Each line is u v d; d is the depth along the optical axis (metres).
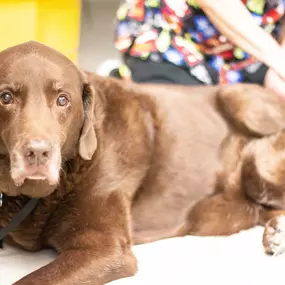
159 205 1.06
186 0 1.43
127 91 1.06
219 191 1.13
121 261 0.91
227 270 0.97
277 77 1.43
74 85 0.89
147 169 1.03
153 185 1.04
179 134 1.08
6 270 0.94
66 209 0.94
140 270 0.95
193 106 1.12
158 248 1.05
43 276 0.84
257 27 1.35
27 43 0.89
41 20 1.68
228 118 1.15
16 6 1.59
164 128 1.06
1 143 0.87
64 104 0.88
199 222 1.11
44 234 0.97
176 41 1.45
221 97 1.15
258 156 1.15
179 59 1.44
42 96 0.85
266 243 1.04
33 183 0.87
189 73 1.46
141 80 1.46
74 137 0.91
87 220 0.93
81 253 0.89
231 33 1.36
